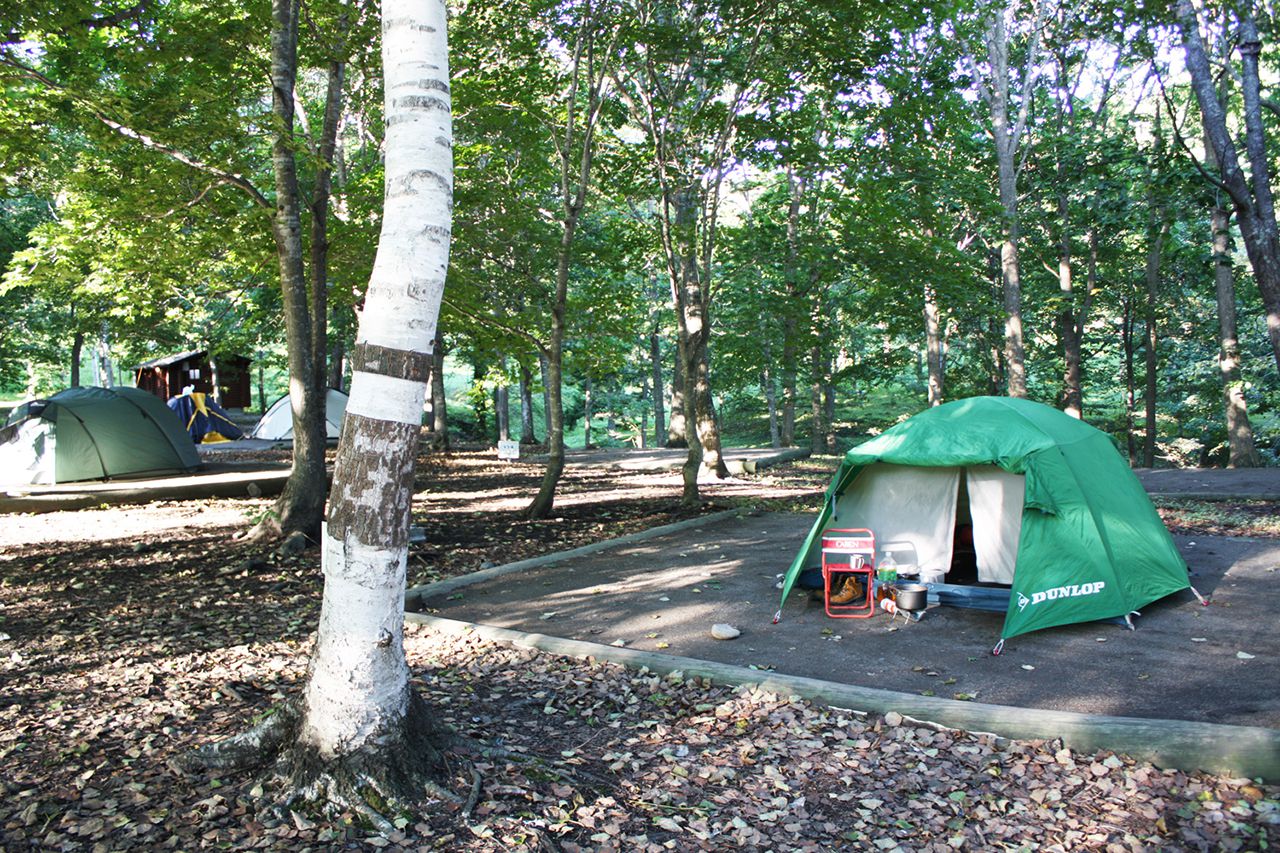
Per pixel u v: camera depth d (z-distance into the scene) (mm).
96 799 3910
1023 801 3928
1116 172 15195
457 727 4730
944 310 18969
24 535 10914
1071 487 6773
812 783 4176
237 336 21188
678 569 9336
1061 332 26312
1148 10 12977
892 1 11125
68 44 8711
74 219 10797
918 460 7324
